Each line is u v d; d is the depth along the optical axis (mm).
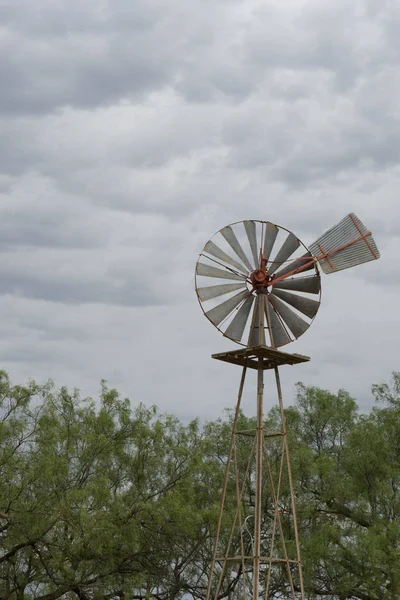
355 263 19422
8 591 21500
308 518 25141
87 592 22234
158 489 24062
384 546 22531
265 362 19719
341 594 23672
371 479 24750
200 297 19062
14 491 21141
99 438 23109
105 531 20969
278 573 24781
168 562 23500
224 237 19500
